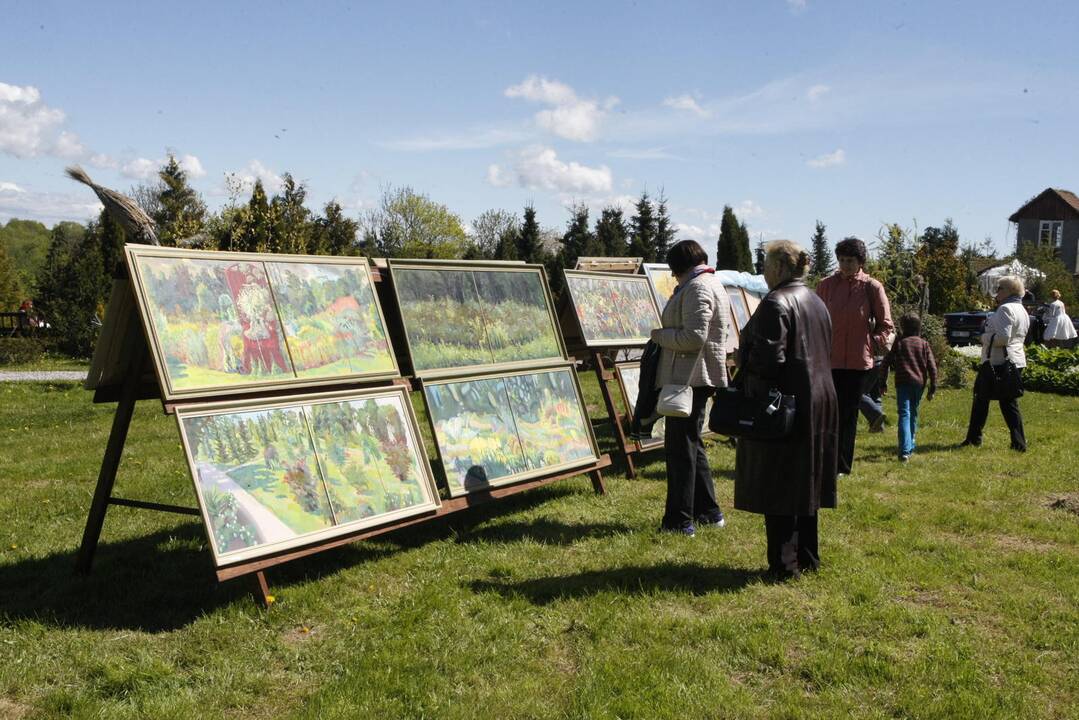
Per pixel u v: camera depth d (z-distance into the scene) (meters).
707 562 5.19
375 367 5.60
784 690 3.56
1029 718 3.32
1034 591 4.70
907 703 3.41
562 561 5.28
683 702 3.42
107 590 4.78
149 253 4.57
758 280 11.91
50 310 27.52
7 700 3.51
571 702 3.44
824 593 4.65
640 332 8.72
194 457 4.38
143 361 4.86
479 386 6.36
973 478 7.52
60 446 9.70
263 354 4.94
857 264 7.20
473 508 6.62
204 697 3.52
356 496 5.08
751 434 4.49
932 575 4.93
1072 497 6.81
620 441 7.74
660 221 48.12
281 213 23.41
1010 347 8.80
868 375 7.42
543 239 46.00
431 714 3.37
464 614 4.43
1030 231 56.53
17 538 5.89
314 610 4.47
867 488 7.20
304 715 3.34
